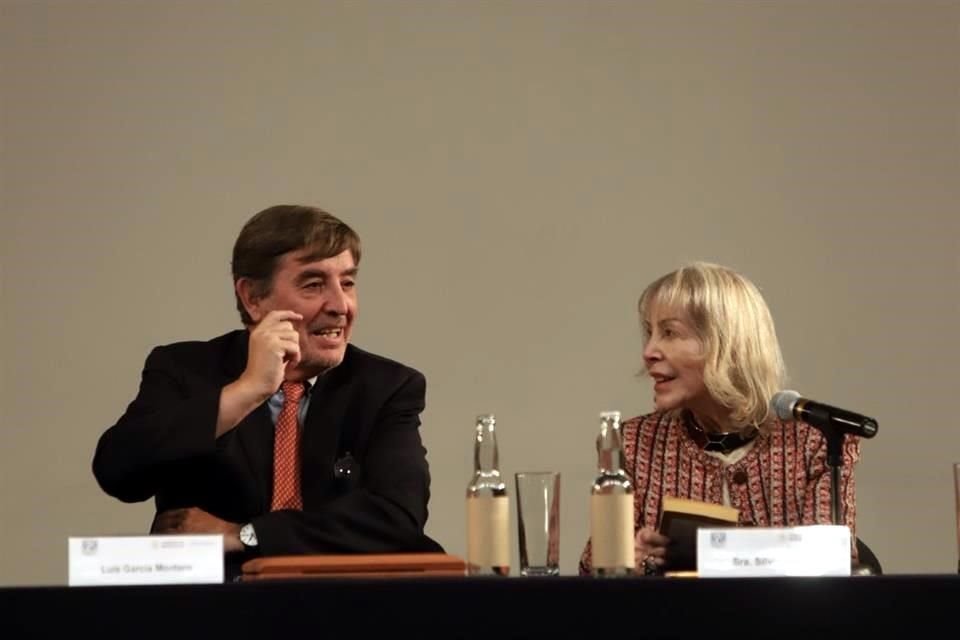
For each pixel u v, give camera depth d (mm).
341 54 16406
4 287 15984
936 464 16188
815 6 16547
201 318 16094
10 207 16062
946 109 16453
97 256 16094
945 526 16125
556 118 16438
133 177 16188
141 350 16031
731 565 8219
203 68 16328
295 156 16297
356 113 16359
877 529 16109
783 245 16328
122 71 16281
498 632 7691
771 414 11656
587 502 16078
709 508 9398
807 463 11516
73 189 16125
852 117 16453
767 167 16406
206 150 16250
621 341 16250
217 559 8164
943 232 16375
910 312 16328
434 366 16172
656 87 16484
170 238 16156
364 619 7680
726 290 11688
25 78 16203
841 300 16312
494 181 16359
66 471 15852
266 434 11188
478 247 16297
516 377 16203
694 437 11930
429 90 16422
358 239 11602
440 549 10570
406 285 16219
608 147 16422
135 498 11086
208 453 10531
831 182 16406
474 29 16500
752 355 11633
